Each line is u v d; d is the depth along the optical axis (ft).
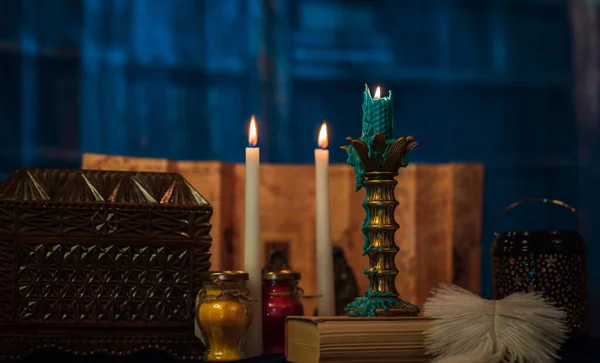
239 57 7.57
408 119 7.86
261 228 4.03
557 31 8.09
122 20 7.39
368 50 7.77
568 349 3.36
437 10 7.89
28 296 3.20
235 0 7.58
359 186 3.37
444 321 2.93
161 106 7.45
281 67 7.61
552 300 3.37
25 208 3.21
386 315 3.09
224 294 3.11
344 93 7.72
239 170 4.05
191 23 7.52
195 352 3.23
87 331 3.22
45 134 7.23
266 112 7.58
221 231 3.90
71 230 3.22
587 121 8.07
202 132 7.51
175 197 3.31
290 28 7.63
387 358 2.91
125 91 7.39
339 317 3.01
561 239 3.41
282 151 7.57
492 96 8.00
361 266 4.04
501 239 3.55
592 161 8.06
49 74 7.26
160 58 7.45
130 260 3.24
